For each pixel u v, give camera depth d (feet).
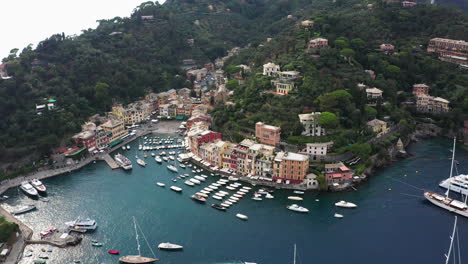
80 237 595.47
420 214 652.48
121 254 556.10
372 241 580.71
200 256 547.90
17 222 639.35
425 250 558.56
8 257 548.72
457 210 649.61
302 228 614.75
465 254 547.49
